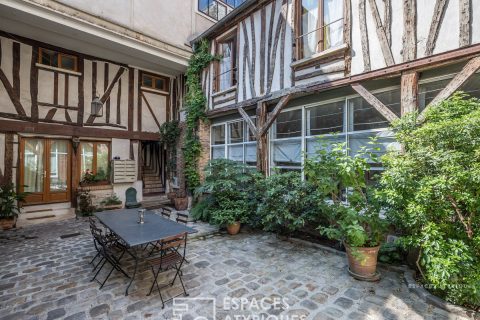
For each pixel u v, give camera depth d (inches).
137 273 128.3
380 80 152.3
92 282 118.9
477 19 114.0
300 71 187.5
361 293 106.7
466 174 85.8
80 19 226.8
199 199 281.0
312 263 137.9
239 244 170.9
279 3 203.6
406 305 97.5
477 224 91.9
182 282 114.7
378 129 153.8
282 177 171.0
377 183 136.1
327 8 175.2
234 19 243.0
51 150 263.3
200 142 285.3
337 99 176.1
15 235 197.3
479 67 112.2
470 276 87.9
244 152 250.8
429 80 135.3
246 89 232.2
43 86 254.2
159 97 343.3
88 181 283.0
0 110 231.0
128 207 292.0
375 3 147.4
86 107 281.1
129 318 91.7
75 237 192.2
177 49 297.0
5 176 233.1
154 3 279.3
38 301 102.7
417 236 102.1
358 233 113.1
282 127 216.1
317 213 161.2
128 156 314.7
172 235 114.0
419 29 130.6
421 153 98.3
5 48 233.9
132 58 294.4
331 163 137.3
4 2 192.5
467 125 87.9
